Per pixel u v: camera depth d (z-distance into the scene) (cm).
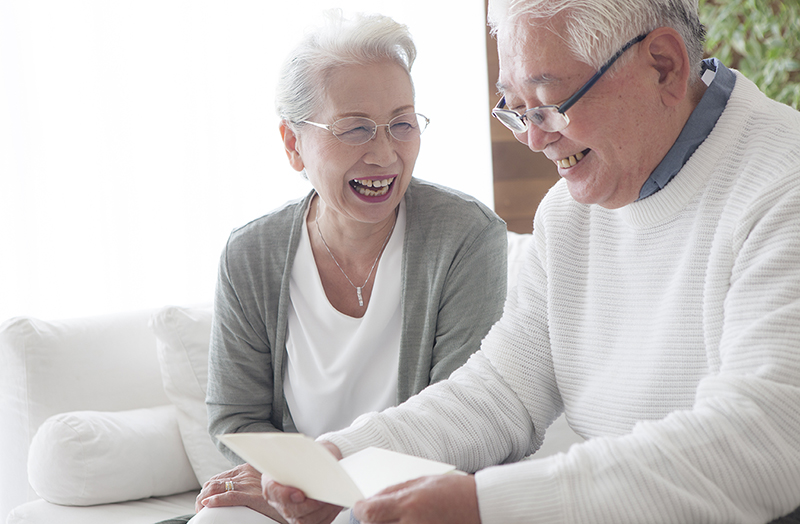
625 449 86
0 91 294
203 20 319
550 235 126
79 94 303
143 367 203
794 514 93
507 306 133
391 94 147
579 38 96
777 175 95
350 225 157
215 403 166
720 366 100
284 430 167
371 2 342
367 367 161
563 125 100
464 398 124
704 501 82
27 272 299
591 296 120
